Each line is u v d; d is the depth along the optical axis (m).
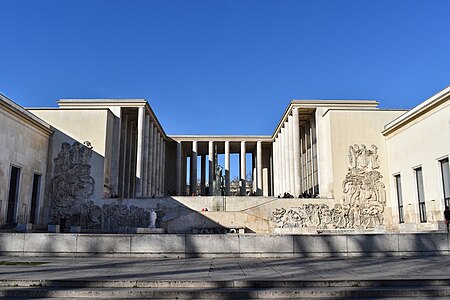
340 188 40.50
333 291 10.02
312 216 39.22
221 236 16.88
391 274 11.86
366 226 39.72
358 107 46.62
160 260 15.75
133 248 16.78
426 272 12.22
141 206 38.84
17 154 34.19
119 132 44.66
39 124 37.81
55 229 30.94
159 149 58.31
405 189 37.75
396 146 39.62
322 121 46.22
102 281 10.80
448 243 17.22
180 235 16.89
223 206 39.06
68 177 39.84
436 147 32.72
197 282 10.75
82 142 40.69
